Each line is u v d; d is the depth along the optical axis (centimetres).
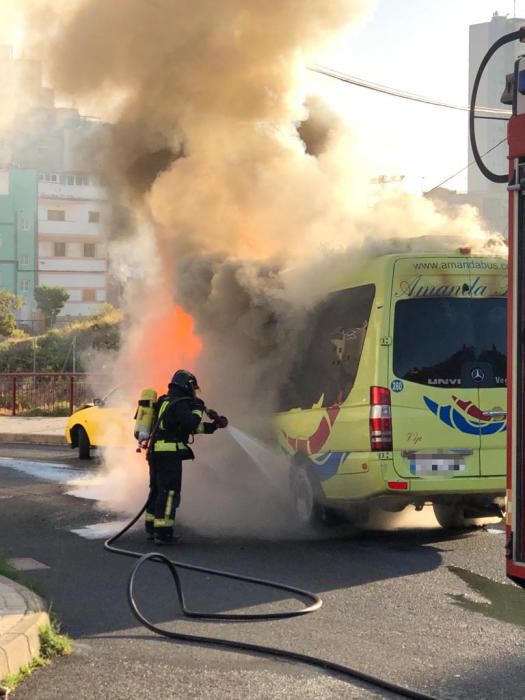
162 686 516
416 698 493
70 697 499
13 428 2281
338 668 541
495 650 579
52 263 7500
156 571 812
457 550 884
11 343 3572
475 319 900
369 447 876
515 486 507
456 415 881
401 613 667
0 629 565
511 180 512
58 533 1007
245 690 508
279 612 669
